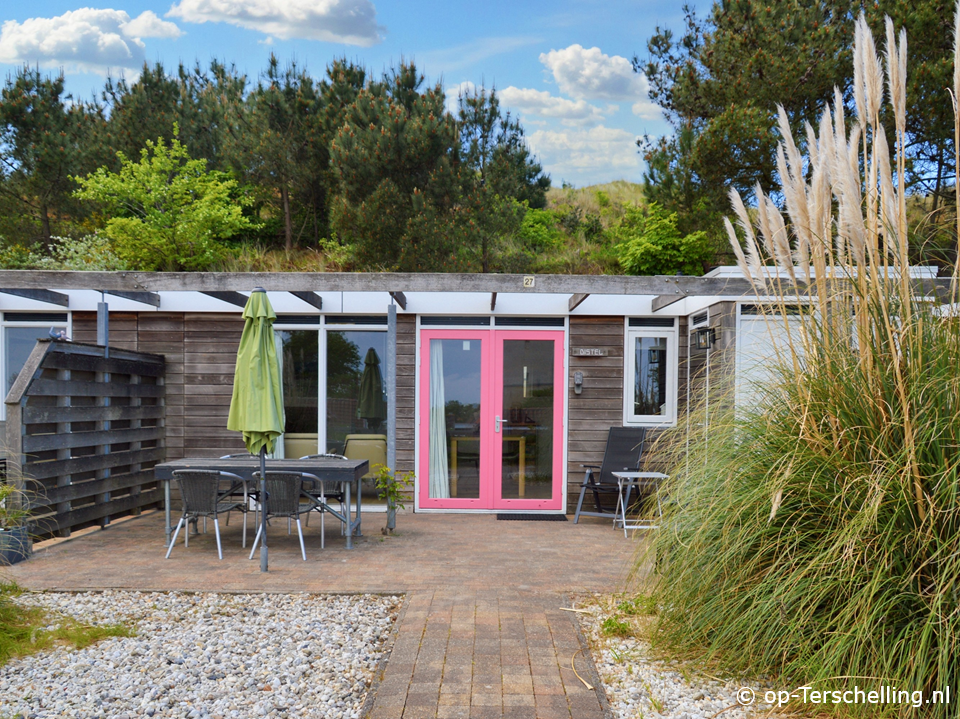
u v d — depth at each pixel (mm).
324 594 4621
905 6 9938
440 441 8094
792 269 3805
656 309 7773
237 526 7012
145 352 7848
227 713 2928
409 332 8094
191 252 13906
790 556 3084
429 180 12555
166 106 15312
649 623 3752
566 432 8109
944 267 3670
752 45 11148
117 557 5629
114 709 2957
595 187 24281
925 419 3000
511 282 6965
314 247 15633
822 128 3701
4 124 14648
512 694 2988
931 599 2729
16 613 3967
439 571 5219
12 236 14945
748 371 3920
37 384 5852
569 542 6340
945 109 9102
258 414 5148
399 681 3125
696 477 3598
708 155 10891
